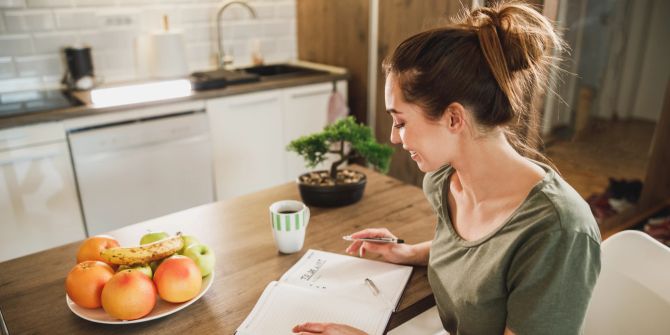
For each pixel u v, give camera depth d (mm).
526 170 853
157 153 2514
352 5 3010
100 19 2809
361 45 3029
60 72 2766
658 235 2670
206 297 999
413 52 833
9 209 2197
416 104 848
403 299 1001
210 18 3189
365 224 1327
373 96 3043
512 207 849
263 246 1209
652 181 2955
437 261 991
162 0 2980
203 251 1040
